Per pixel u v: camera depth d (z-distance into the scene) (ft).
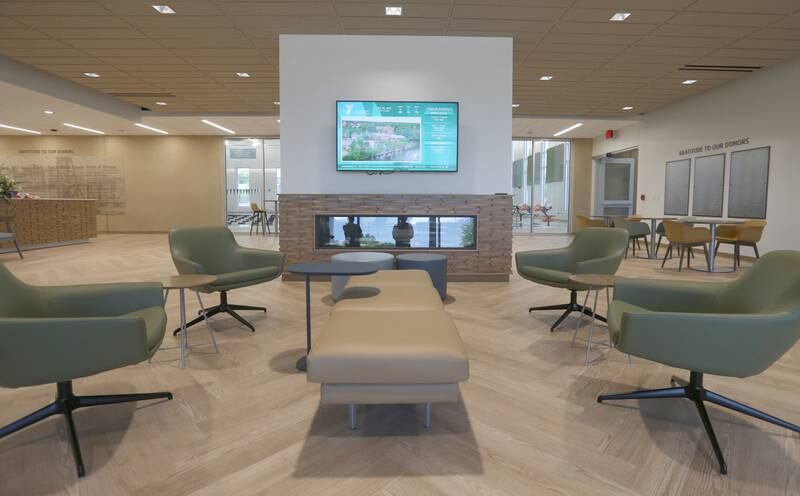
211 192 46.03
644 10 17.33
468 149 19.97
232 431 7.39
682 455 6.73
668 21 18.33
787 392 8.96
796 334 6.67
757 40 20.40
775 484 6.08
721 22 18.43
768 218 25.17
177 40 20.58
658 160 35.06
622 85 27.96
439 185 20.08
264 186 47.19
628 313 7.07
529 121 37.27
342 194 19.48
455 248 19.90
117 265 24.76
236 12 17.61
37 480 6.15
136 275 21.71
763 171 25.36
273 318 14.25
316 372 6.50
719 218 28.71
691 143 31.24
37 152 45.68
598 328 13.20
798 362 10.64
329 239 19.83
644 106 33.86
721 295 8.46
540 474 6.26
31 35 19.95
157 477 6.20
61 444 7.02
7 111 32.55
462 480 6.12
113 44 21.09
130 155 45.83
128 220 46.34
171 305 15.87
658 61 23.39
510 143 20.02
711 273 23.02
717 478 6.20
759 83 25.44
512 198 19.76
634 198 42.93
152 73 25.76
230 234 14.69
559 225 47.39
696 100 30.60
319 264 10.27
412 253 18.56
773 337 6.60
